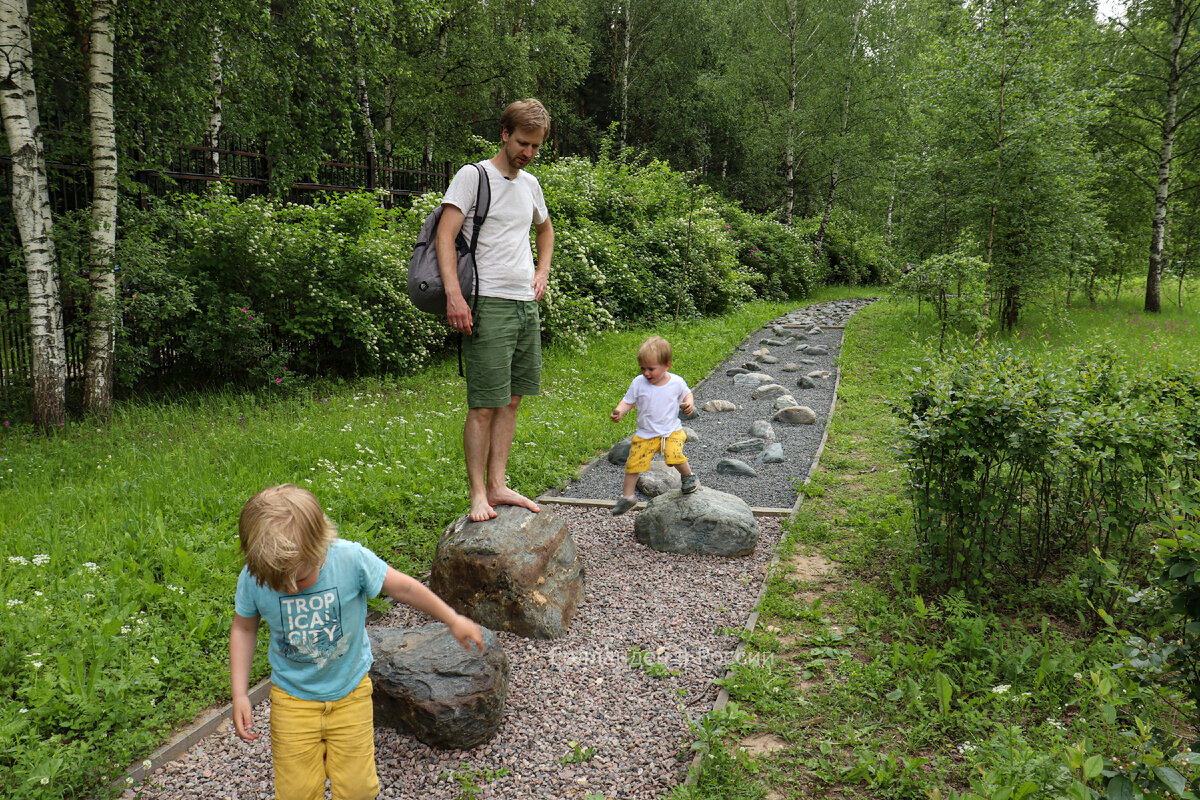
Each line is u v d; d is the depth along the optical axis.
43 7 8.68
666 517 4.98
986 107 14.07
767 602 4.06
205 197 10.16
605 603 4.20
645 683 3.38
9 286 8.15
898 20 26.88
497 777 2.77
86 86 9.21
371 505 5.31
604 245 15.80
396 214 12.05
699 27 31.67
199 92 10.34
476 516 3.95
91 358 8.08
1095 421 3.88
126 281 8.51
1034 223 14.43
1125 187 21.02
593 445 7.50
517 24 23.83
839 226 35.03
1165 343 12.92
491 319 3.65
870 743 2.83
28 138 7.48
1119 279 21.80
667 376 5.08
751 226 26.17
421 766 2.85
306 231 9.93
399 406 8.74
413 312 10.68
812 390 10.80
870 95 27.19
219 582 4.04
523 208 3.70
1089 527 4.22
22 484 5.82
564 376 10.77
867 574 4.47
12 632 3.39
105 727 2.90
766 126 28.56
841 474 6.68
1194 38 19.53
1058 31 14.06
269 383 9.26
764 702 3.13
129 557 4.31
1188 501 2.20
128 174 9.23
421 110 22.08
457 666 3.04
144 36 10.15
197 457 6.30
